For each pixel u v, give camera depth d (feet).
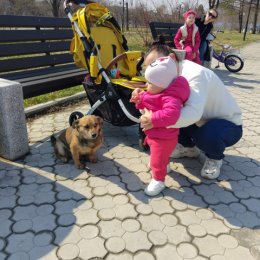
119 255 7.93
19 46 16.02
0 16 15.02
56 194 10.28
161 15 48.11
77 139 11.28
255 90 24.61
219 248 8.23
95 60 12.96
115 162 12.38
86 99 20.11
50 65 18.28
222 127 10.39
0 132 11.87
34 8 88.38
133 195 10.32
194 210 9.67
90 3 14.07
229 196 10.42
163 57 9.10
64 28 19.47
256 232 8.84
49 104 18.02
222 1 108.88
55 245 8.22
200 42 27.02
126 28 74.84
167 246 8.25
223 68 35.37
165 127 9.32
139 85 12.12
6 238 8.43
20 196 10.15
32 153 12.85
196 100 9.23
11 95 11.39
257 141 14.70
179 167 12.08
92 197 10.17
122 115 12.89
